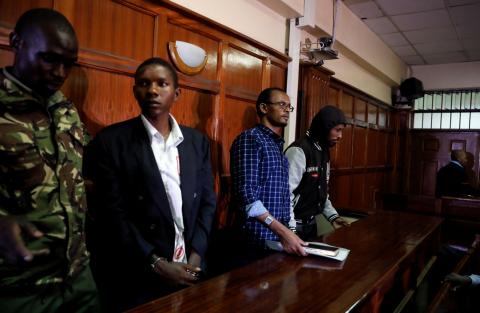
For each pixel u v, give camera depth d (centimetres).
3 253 92
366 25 495
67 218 117
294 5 327
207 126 266
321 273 138
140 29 212
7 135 104
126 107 207
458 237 347
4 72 110
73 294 121
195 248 158
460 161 422
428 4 426
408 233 210
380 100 601
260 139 188
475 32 505
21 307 108
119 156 149
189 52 234
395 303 179
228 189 287
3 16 153
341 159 480
